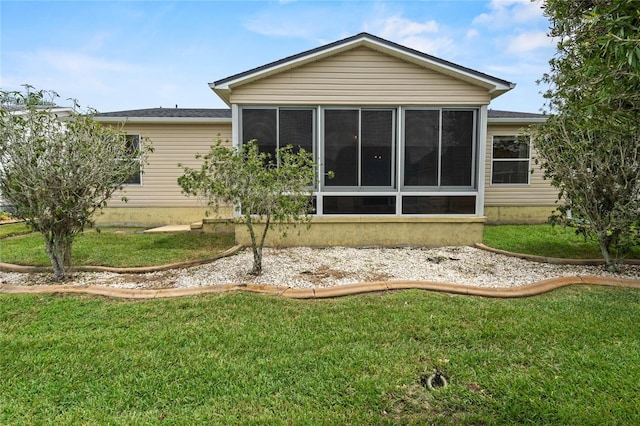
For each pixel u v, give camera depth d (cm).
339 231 741
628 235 545
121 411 235
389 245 744
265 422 223
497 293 450
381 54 725
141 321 367
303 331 345
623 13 218
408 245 746
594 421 223
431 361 292
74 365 286
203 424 222
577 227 606
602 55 257
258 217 639
